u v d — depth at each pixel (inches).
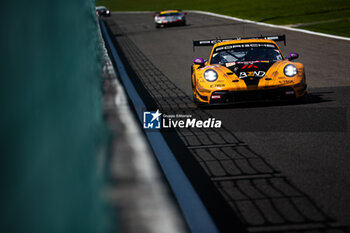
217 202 495.2
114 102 280.5
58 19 139.9
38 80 110.6
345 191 519.8
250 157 695.1
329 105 1124.5
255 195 516.4
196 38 3469.5
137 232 154.3
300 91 1162.0
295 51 2463.1
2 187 85.4
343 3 5339.6
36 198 101.2
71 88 153.9
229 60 1273.4
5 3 91.7
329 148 730.2
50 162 114.0
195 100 1238.3
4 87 89.0
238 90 1141.1
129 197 164.9
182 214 458.0
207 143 800.3
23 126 96.5
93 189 161.6
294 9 5270.7
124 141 207.6
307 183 555.8
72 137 146.6
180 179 587.2
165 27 4746.6
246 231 411.8
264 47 1315.2
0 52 88.4
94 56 350.0
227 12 6028.5
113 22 6151.6
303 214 451.2
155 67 2111.2
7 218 86.6
